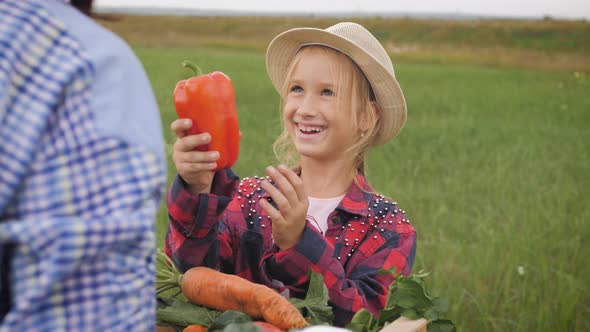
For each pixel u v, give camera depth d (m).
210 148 1.66
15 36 1.02
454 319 3.70
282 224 1.79
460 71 26.77
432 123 11.30
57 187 0.99
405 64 32.56
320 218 2.18
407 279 1.66
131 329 1.04
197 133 1.67
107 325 1.00
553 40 38.34
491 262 4.48
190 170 1.65
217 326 1.69
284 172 1.76
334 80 2.11
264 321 1.78
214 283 1.81
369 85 2.22
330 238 2.15
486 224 5.22
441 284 4.11
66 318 0.98
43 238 0.95
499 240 4.78
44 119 1.00
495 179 6.73
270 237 2.18
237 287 1.77
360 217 2.16
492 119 12.23
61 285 0.98
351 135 2.16
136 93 1.10
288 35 2.20
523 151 8.51
